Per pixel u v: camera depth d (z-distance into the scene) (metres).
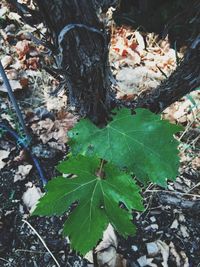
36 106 0.47
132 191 0.24
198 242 0.39
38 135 0.44
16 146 0.43
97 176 0.24
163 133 0.25
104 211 0.24
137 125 0.26
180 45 0.56
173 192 0.41
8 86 0.37
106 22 0.26
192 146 0.44
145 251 0.37
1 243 0.37
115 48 0.54
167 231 0.39
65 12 0.22
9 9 0.56
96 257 0.36
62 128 0.44
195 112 0.48
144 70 0.53
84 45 0.25
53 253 0.37
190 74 0.30
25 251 0.37
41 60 0.50
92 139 0.26
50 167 0.42
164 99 0.34
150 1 0.57
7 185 0.41
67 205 0.24
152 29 0.57
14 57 0.52
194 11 0.28
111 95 0.33
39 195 0.40
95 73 0.27
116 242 0.37
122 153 0.25
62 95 0.47
